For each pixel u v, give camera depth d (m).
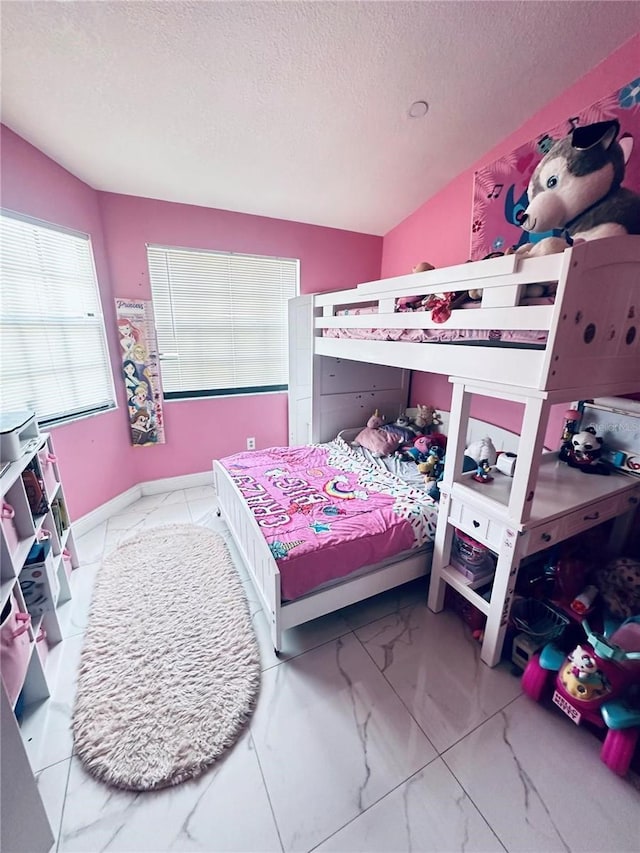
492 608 1.55
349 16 1.39
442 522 1.77
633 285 1.29
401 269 3.30
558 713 1.41
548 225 1.50
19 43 1.42
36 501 1.75
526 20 1.45
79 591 2.04
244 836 1.06
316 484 2.25
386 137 2.11
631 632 1.36
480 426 2.56
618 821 1.10
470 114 1.96
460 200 2.56
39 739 1.31
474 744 1.30
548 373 1.18
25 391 2.15
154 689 1.47
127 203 2.62
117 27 1.39
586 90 1.74
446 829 1.08
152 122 1.92
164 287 2.90
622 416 1.77
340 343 2.53
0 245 1.94
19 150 1.97
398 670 1.58
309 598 1.63
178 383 3.14
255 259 3.15
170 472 3.24
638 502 1.76
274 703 1.44
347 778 1.20
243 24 1.40
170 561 2.26
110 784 1.18
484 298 1.38
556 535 1.50
